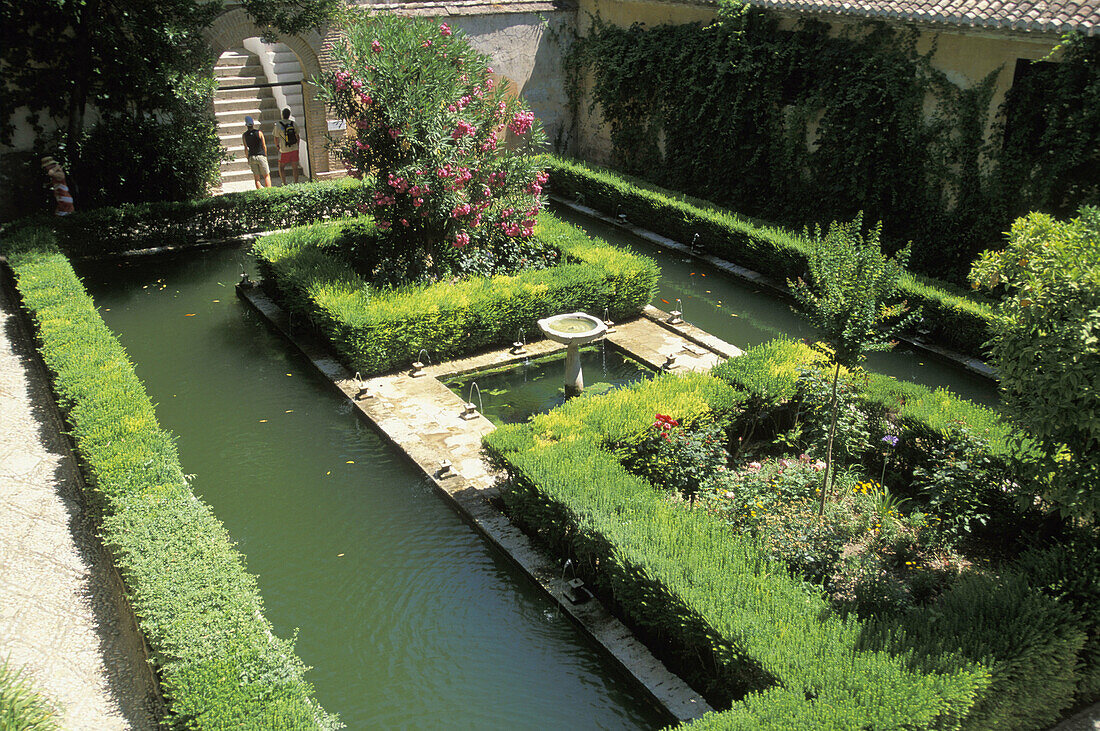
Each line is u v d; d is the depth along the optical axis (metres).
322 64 17.34
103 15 14.98
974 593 6.09
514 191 13.05
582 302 11.97
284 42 16.97
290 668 5.63
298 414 9.95
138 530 6.69
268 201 15.83
